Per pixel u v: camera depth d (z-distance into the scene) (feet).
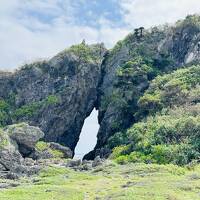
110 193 136.67
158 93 332.60
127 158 247.50
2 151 258.37
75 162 255.91
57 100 391.24
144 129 277.85
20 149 301.02
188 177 159.12
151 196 123.13
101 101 406.82
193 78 329.31
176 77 342.85
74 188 149.59
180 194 127.75
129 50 413.18
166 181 149.89
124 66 388.98
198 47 394.93
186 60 396.57
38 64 418.31
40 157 305.94
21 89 408.05
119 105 367.04
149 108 322.14
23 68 418.72
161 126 256.52
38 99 403.34
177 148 227.20
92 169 229.25
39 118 386.73
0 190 151.53
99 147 383.65
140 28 423.64
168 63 397.80
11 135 298.76
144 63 391.86
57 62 411.54
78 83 402.72
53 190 144.36
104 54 435.12
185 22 414.82
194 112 274.36
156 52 406.62
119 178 177.27
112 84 403.13
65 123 397.80
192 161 212.43
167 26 424.87
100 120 403.75
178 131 247.70
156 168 184.96
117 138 322.75
